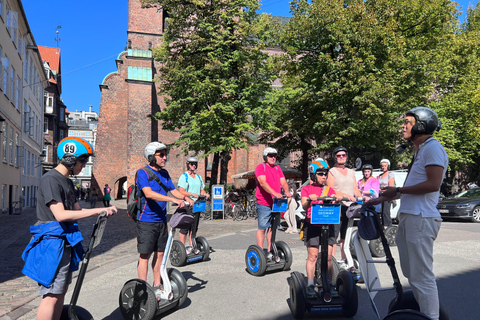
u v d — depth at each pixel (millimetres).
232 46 19250
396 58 19500
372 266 3697
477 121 24359
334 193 4574
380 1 20203
